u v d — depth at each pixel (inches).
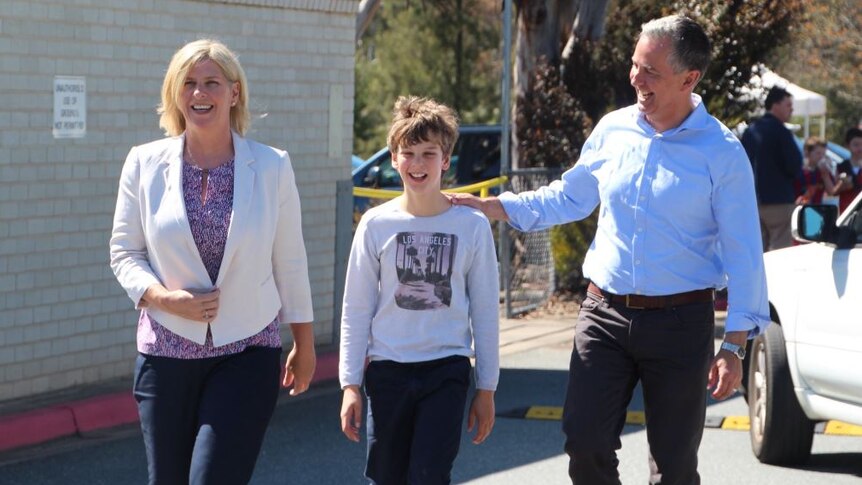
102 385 354.6
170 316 175.9
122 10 353.7
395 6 1238.3
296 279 187.5
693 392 193.9
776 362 285.6
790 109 528.1
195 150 181.2
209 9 379.2
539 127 601.0
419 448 186.2
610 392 195.5
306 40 412.8
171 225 175.6
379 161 657.6
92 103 348.2
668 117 191.8
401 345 190.5
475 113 1214.9
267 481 280.1
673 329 191.6
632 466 293.3
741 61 592.1
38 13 331.0
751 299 188.2
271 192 180.7
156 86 366.0
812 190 580.4
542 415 346.0
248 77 393.7
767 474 286.4
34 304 337.1
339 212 428.8
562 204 203.8
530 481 279.6
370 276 192.2
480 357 194.2
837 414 270.5
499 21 1194.0
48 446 308.7
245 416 174.4
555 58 608.1
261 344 180.7
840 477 283.7
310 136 416.8
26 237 333.4
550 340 469.1
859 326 261.3
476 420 197.5
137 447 309.9
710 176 189.2
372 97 1263.5
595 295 198.1
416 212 191.2
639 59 189.5
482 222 192.4
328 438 320.8
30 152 332.5
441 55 1218.0
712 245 193.5
